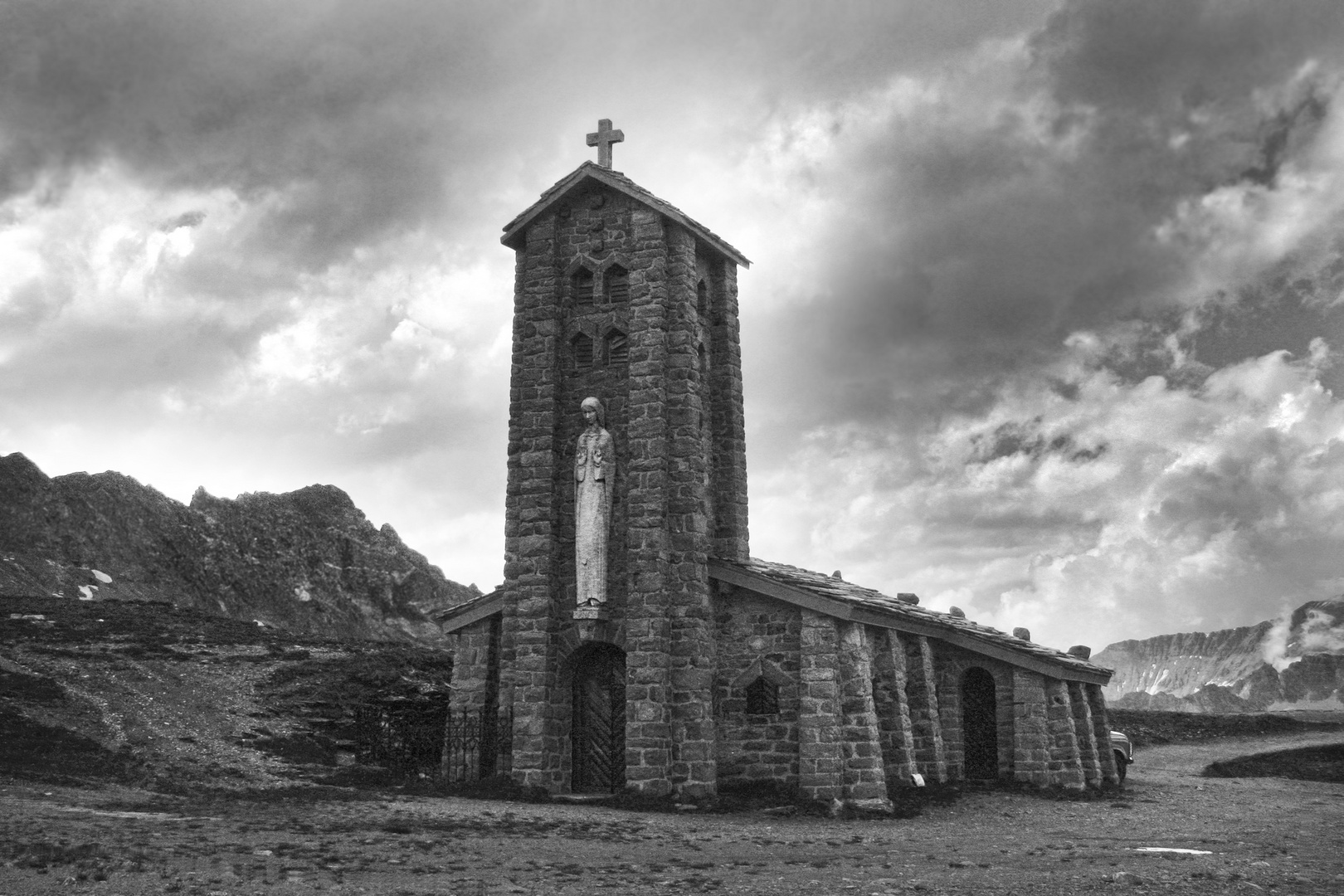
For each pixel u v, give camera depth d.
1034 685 32.94
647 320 28.88
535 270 30.47
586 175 30.09
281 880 13.55
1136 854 19.08
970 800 29.36
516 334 30.52
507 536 29.38
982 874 16.02
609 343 30.00
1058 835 22.69
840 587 33.41
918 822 25.02
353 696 33.94
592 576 27.94
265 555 100.00
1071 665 33.50
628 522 28.19
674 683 27.11
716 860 17.19
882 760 28.38
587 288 30.61
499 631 30.42
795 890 14.15
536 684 27.80
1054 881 15.31
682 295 29.25
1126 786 36.38
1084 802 30.34
